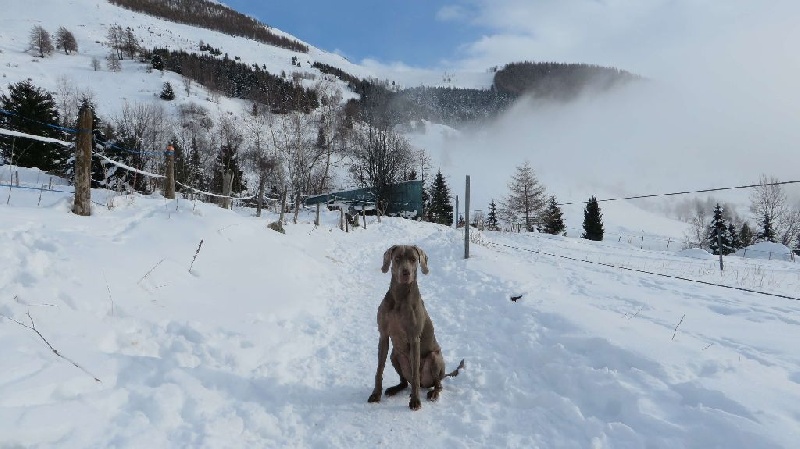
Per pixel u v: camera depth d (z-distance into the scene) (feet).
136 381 13.34
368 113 189.67
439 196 189.16
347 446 12.42
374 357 20.24
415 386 14.83
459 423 13.58
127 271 19.88
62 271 17.13
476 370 18.13
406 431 13.29
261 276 27.99
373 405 15.15
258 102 269.44
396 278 15.02
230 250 28.84
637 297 30.60
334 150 147.23
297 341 20.83
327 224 74.79
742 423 11.03
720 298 31.14
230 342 18.10
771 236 163.53
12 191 30.48
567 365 16.55
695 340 19.31
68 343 13.52
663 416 12.41
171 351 16.24
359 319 26.53
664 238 217.56
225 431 12.25
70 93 198.59
